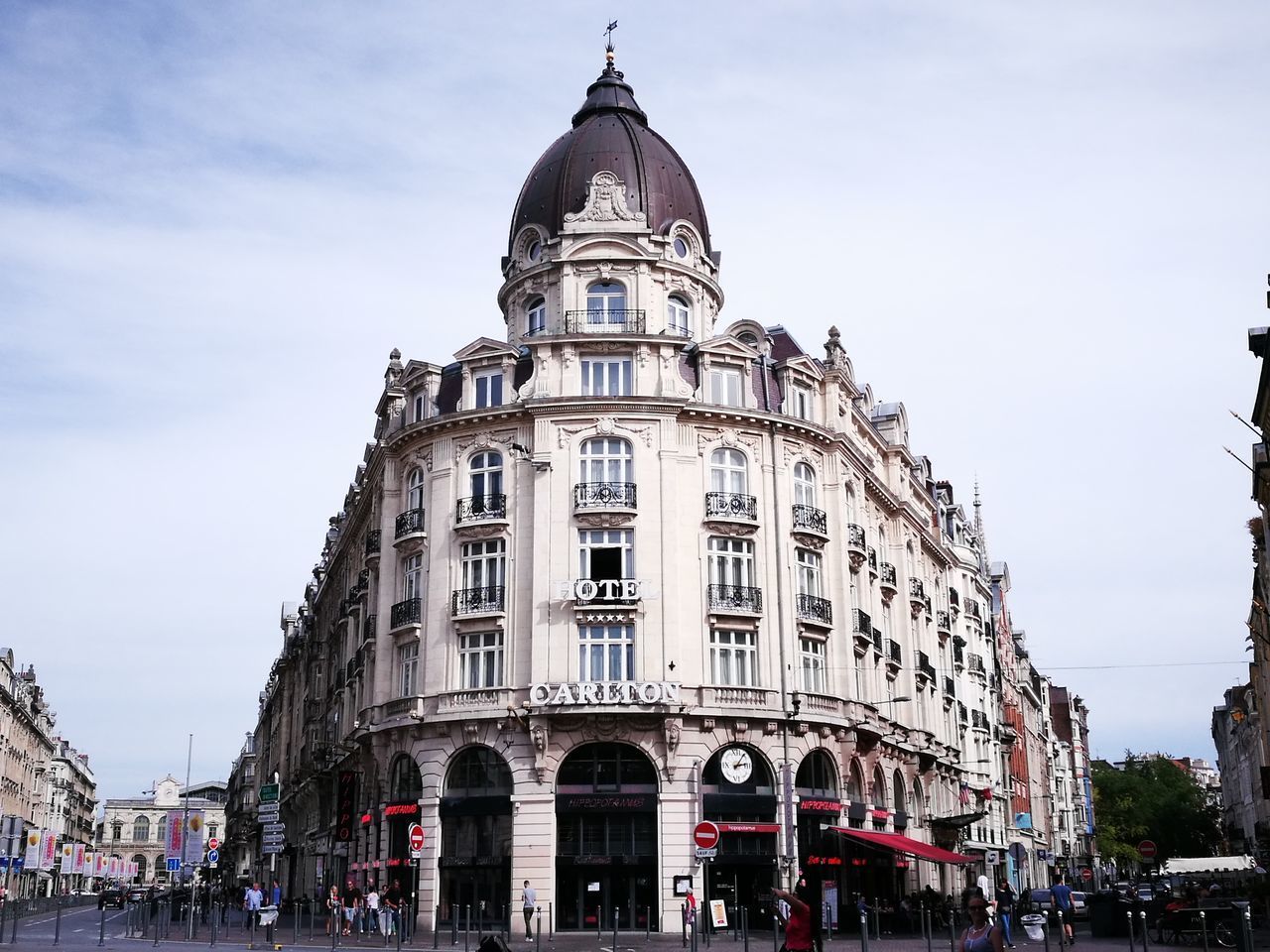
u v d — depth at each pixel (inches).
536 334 1841.8
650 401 1790.1
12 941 1443.2
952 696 2625.5
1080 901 2454.5
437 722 1726.1
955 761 2561.5
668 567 1739.7
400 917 1246.3
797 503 1878.7
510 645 1729.8
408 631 1828.2
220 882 4291.3
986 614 3316.9
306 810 3061.0
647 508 1760.6
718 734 1707.7
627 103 2172.7
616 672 1706.4
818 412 1975.9
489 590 1756.9
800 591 1845.5
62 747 5944.9
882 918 1822.1
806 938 720.3
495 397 1868.8
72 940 1499.8
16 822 1310.3
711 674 1736.0
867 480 2124.8
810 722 1760.6
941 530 2783.0
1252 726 3757.4
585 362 1843.0
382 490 2025.1
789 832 1686.8
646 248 1930.4
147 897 2119.8
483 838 1691.7
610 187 1982.0
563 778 1684.3
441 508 1836.9
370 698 1993.1
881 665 2071.9
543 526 1749.5
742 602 1764.3
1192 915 1397.6
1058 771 4589.1
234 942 1446.9
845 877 1791.3
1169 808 4446.4
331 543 2987.2
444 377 1943.9
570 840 1662.2
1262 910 2012.8
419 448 1908.2
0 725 4136.3
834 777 1815.9
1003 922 1422.2
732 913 1664.6
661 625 1717.5
